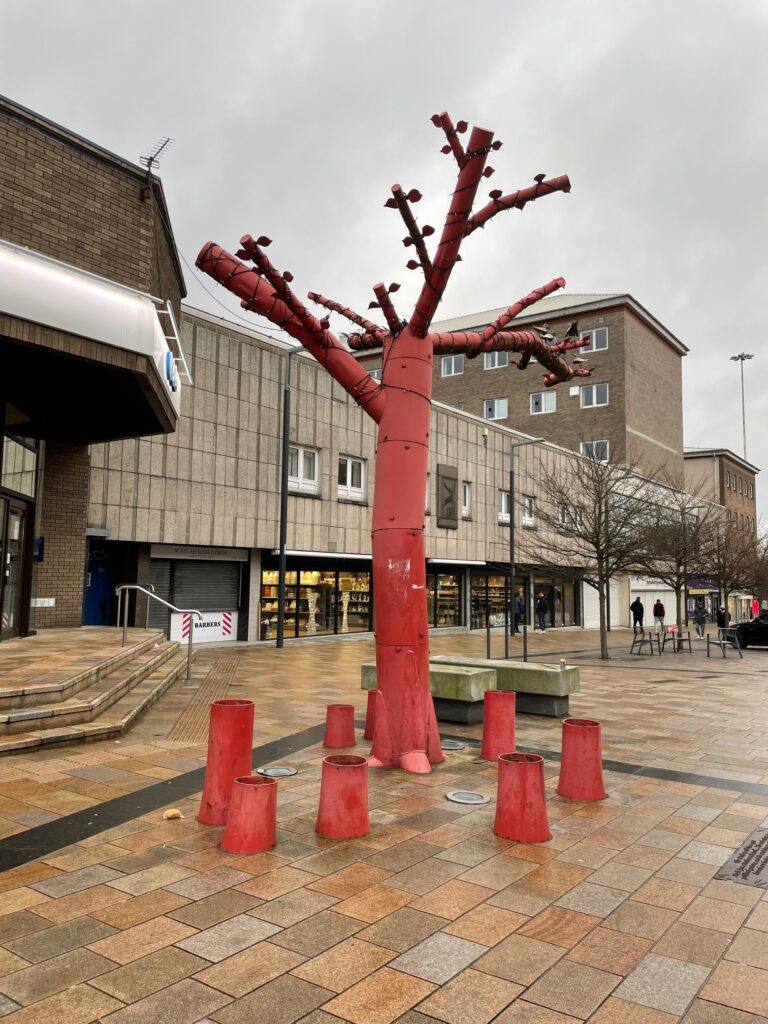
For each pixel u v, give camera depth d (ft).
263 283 22.95
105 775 21.08
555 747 26.86
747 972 11.03
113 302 31.07
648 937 12.10
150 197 34.24
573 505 77.82
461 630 98.73
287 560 71.77
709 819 18.53
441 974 10.75
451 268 22.57
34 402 38.42
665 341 161.58
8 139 29.17
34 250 29.12
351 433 77.10
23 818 17.40
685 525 92.63
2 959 10.91
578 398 146.61
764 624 84.74
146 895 13.26
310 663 52.80
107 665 31.68
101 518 53.06
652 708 37.22
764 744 28.14
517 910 13.01
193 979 10.43
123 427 44.16
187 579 63.31
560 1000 10.14
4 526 39.27
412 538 23.54
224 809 17.34
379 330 26.30
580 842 16.69
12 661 31.45
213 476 61.82
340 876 14.34
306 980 10.50
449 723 31.53
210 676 43.80
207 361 61.82
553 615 120.57
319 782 21.12
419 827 17.38
